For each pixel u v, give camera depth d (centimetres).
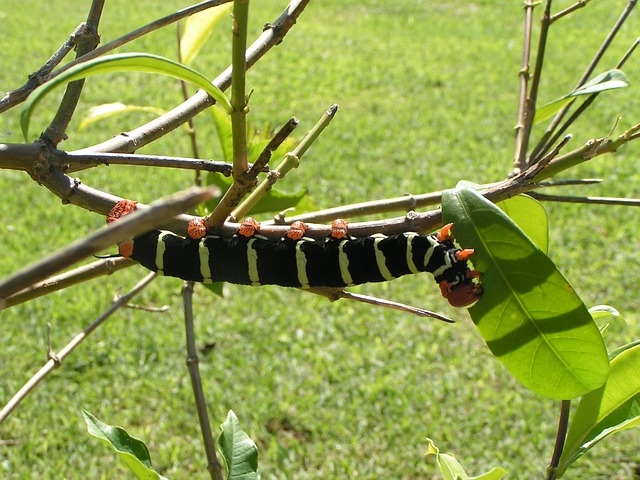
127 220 65
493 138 857
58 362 238
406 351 545
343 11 1424
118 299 257
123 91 966
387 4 1480
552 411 496
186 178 757
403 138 864
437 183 756
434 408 495
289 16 166
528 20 234
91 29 153
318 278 163
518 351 135
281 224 172
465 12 1421
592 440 143
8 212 694
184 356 541
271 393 509
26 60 1032
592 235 671
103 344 539
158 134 161
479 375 525
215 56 1101
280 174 147
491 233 130
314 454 466
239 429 158
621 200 165
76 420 482
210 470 205
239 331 562
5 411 224
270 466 454
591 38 1208
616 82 166
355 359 536
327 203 716
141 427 485
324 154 816
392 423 486
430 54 1157
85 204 143
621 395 146
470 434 480
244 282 169
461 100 972
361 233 159
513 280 131
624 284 610
